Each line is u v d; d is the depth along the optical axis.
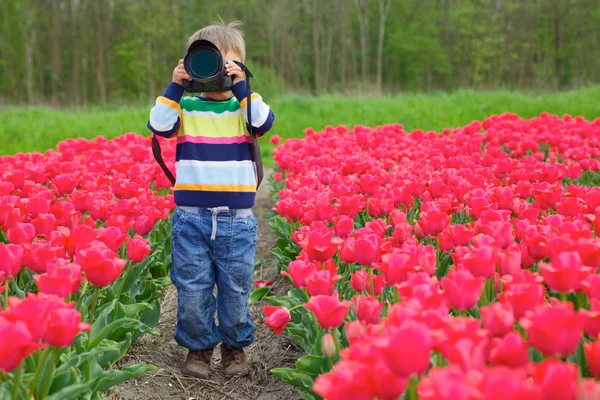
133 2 44.81
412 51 53.38
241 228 3.19
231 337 3.38
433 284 2.08
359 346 1.76
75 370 2.42
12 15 46.50
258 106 3.15
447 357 1.63
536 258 2.64
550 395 1.47
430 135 8.65
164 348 3.78
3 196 4.08
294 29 55.88
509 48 49.94
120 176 5.24
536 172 4.73
